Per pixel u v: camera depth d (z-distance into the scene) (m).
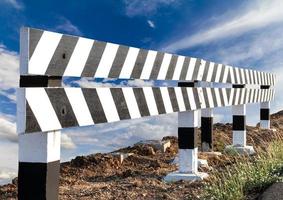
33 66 4.40
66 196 7.25
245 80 12.45
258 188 6.46
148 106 6.87
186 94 8.23
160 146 12.40
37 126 4.42
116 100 5.90
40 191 4.56
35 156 4.58
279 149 8.59
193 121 8.31
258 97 13.66
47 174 4.57
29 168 4.60
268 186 6.44
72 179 8.95
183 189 7.21
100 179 9.04
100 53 5.51
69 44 4.90
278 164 7.38
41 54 4.49
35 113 4.40
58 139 4.76
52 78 4.69
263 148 11.90
